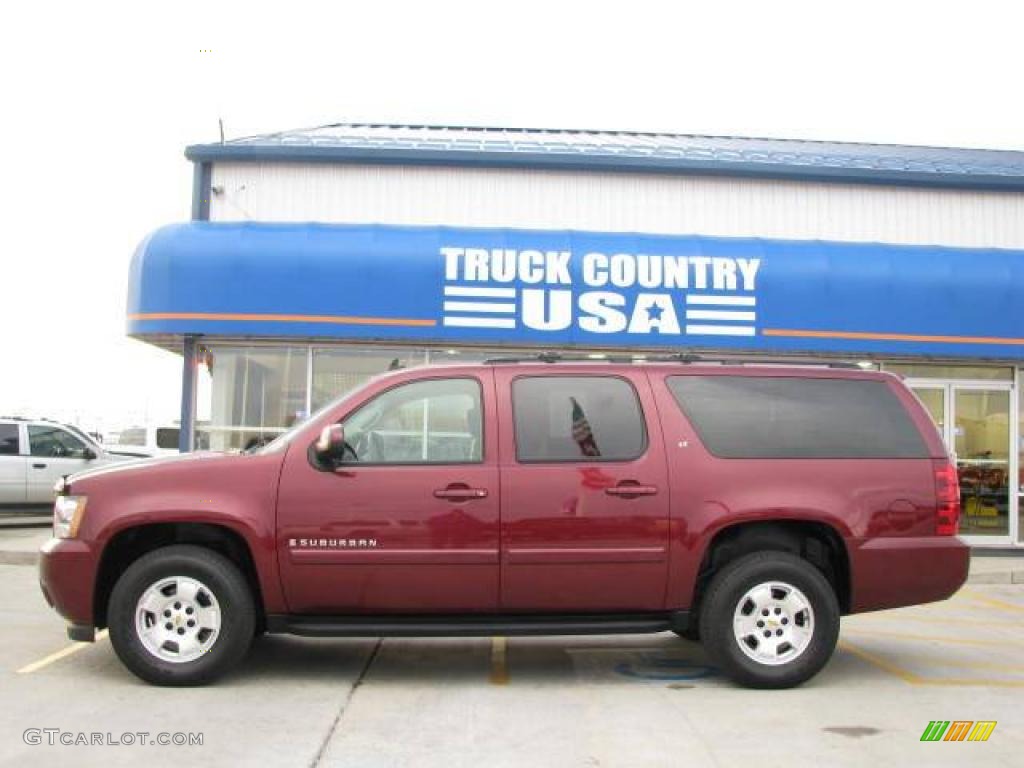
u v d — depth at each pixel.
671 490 6.71
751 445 6.87
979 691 6.86
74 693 6.43
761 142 20.38
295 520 6.52
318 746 5.43
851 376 7.16
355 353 14.58
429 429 6.80
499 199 15.52
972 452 15.37
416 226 14.12
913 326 14.20
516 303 13.74
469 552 6.55
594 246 13.99
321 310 13.62
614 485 6.67
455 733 5.71
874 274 14.23
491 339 13.78
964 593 12.06
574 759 5.28
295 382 14.55
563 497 6.64
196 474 6.63
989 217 16.09
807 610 6.72
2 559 13.43
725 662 6.68
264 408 14.52
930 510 6.93
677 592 6.70
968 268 14.45
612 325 13.80
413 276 13.69
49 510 18.31
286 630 6.56
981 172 16.45
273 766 5.11
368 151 15.30
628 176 15.67
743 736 5.71
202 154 15.18
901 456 6.98
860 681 7.11
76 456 18.61
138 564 6.54
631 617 6.75
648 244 14.10
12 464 17.86
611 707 6.31
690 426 6.86
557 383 6.91
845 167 15.80
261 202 15.32
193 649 6.57
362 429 6.79
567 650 8.09
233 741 5.50
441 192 15.47
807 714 6.20
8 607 9.77
